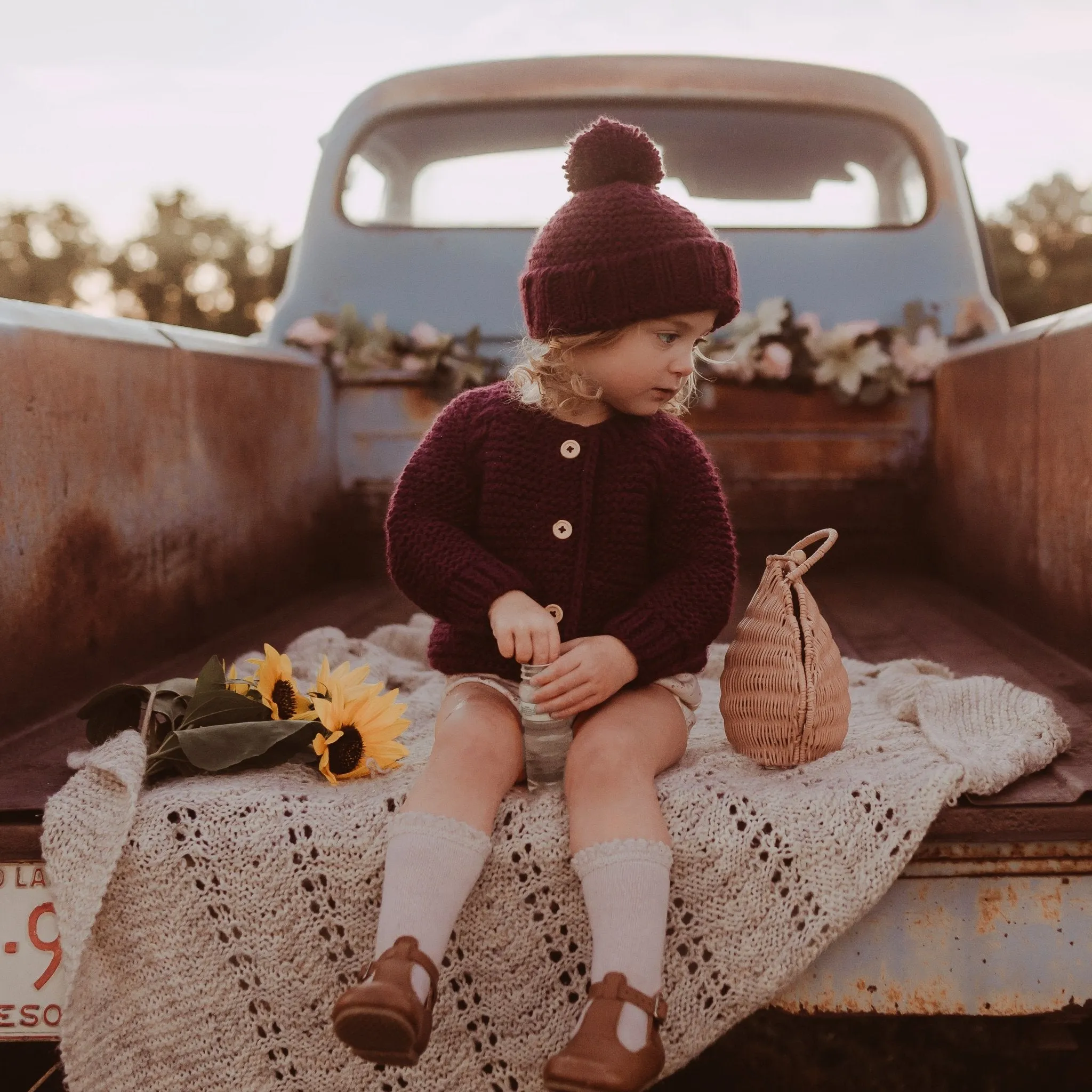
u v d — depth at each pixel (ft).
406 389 9.50
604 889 3.70
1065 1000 4.06
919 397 9.34
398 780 4.42
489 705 4.35
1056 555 6.40
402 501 4.77
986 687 4.96
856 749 4.53
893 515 9.42
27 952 4.05
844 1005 4.08
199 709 4.59
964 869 4.06
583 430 4.68
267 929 4.00
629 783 3.97
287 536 8.59
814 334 9.15
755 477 9.43
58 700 5.49
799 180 9.58
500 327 9.34
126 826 3.99
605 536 4.64
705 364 9.15
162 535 6.58
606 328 4.36
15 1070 4.56
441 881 3.70
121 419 6.11
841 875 3.96
